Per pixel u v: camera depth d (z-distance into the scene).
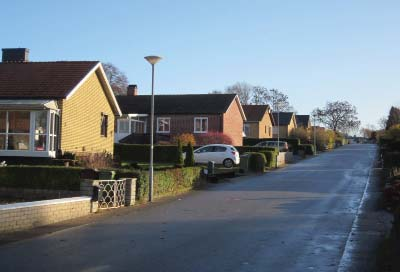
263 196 20.31
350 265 9.07
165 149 42.09
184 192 21.77
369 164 42.38
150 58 19.23
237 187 24.11
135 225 13.27
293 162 46.50
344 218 14.63
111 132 33.28
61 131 26.83
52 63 30.56
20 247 10.36
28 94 26.88
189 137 45.47
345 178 29.27
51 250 10.12
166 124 52.56
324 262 9.30
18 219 12.09
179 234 11.99
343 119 117.25
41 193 18.42
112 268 8.73
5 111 26.61
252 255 9.83
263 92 106.06
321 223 13.72
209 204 17.73
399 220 9.14
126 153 42.72
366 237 11.70
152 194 18.55
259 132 70.25
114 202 16.44
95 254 9.80
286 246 10.68
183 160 29.61
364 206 17.34
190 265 8.98
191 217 14.73
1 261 9.15
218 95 54.66
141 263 9.10
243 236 11.77
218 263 9.15
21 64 30.77
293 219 14.41
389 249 9.59
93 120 30.55
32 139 26.16
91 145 30.31
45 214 13.06
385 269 8.57
